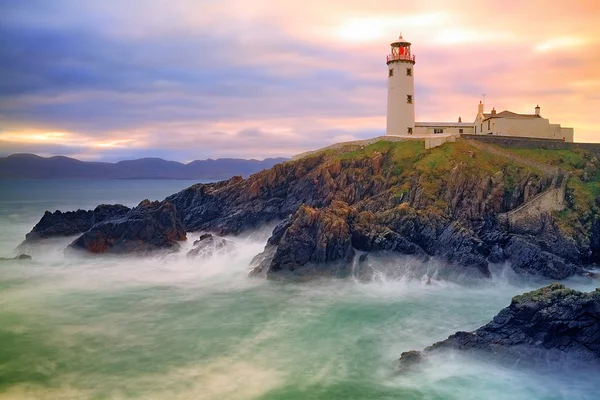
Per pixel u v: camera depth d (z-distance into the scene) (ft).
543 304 128.57
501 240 219.61
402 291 192.54
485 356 126.93
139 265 237.25
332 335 152.15
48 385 121.80
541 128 320.29
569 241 216.95
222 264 235.61
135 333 154.51
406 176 266.57
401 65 342.64
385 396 114.93
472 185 246.06
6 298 188.85
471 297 186.19
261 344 145.69
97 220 290.56
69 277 218.18
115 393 117.60
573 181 255.29
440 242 216.13
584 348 123.44
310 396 115.55
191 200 341.41
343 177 283.38
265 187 312.71
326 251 206.59
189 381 123.24
